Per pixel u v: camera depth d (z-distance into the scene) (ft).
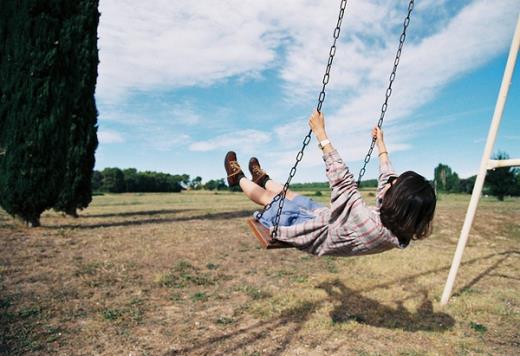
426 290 21.39
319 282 22.54
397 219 9.52
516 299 20.26
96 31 37.06
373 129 13.57
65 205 36.86
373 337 15.38
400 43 13.10
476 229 41.34
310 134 10.82
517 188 93.81
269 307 18.22
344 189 10.04
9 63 33.47
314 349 14.30
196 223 40.65
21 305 17.29
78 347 14.10
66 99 35.19
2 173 34.12
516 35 17.03
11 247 26.48
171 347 14.25
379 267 26.17
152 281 21.57
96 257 25.40
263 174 13.28
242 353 13.92
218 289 20.94
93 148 38.04
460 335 15.79
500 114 17.58
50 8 33.91
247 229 37.65
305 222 10.67
